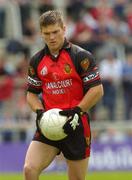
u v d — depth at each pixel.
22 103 42.56
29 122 40.94
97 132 41.50
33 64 18.12
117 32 48.16
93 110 43.91
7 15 48.81
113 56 45.69
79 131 17.97
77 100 18.00
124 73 45.19
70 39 45.03
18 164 39.56
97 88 17.73
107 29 47.41
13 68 44.34
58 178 35.81
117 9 50.72
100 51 45.75
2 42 47.00
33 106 18.31
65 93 17.91
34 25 47.59
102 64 44.84
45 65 17.88
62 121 17.38
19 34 47.78
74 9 49.41
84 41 45.09
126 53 46.84
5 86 43.38
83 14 48.66
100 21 48.00
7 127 40.28
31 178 17.41
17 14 48.34
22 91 43.28
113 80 44.81
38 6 48.62
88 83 17.72
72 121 17.41
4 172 39.31
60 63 17.75
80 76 17.81
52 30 17.20
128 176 37.34
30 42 45.75
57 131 17.39
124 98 45.06
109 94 44.53
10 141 40.31
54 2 49.41
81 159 18.09
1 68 44.03
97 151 40.50
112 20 48.94
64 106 17.94
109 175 37.88
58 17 17.31
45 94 18.16
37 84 18.30
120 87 45.03
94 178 36.25
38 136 17.92
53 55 17.81
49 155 17.84
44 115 17.56
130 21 50.41
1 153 39.59
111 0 52.09
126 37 48.38
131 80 45.22
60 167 38.97
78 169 18.22
